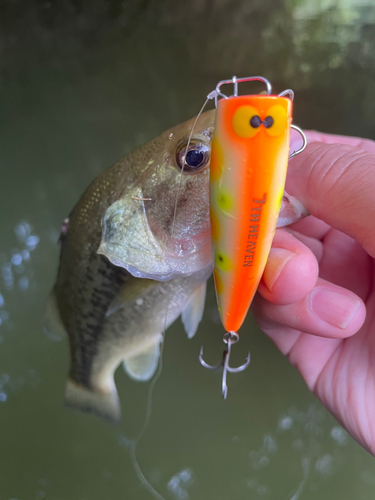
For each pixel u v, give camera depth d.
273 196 0.09
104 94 0.49
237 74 0.56
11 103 0.46
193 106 0.49
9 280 0.35
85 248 0.17
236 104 0.08
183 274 0.14
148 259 0.14
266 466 0.30
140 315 0.18
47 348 0.33
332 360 0.18
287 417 0.31
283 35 0.66
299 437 0.30
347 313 0.13
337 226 0.13
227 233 0.10
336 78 0.54
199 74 0.55
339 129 0.45
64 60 0.54
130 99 0.49
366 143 0.20
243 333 0.31
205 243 0.13
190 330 0.18
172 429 0.31
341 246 0.17
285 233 0.14
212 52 0.60
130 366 0.20
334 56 0.60
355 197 0.12
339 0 0.78
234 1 0.70
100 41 0.58
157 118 0.47
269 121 0.08
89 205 0.16
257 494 0.29
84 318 0.18
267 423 0.31
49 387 0.32
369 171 0.12
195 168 0.12
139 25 0.63
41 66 0.53
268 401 0.31
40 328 0.34
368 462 0.29
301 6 0.74
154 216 0.13
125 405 0.31
